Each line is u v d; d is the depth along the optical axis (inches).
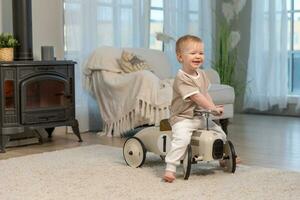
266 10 250.5
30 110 157.9
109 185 105.1
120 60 187.0
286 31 246.2
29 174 115.3
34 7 178.1
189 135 110.6
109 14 200.8
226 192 98.6
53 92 165.6
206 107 110.1
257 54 254.4
